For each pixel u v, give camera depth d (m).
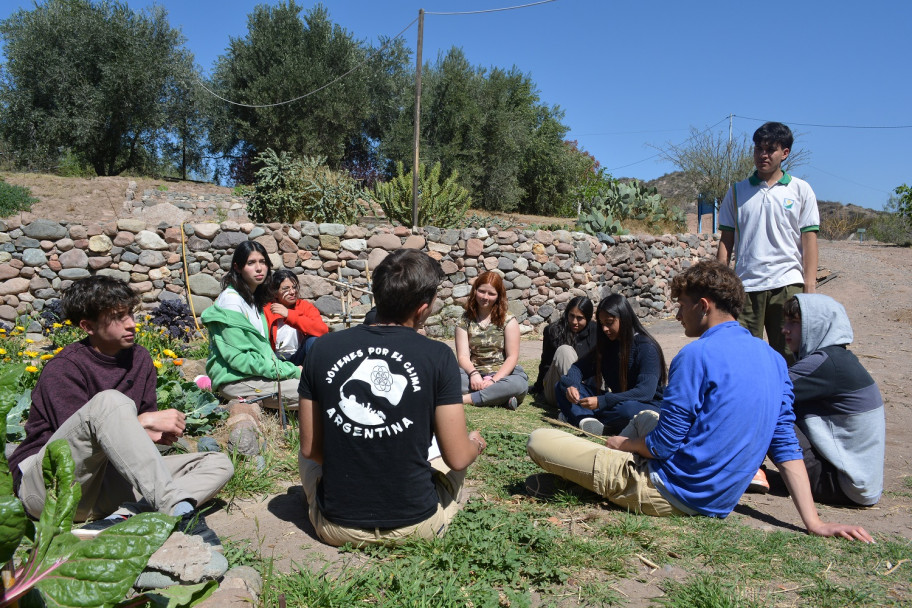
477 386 5.36
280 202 10.43
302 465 2.93
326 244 9.07
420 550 2.54
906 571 2.53
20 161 28.03
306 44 29.92
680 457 2.96
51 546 1.40
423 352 2.48
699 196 24.34
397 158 30.34
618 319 4.62
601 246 11.11
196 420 3.97
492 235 9.91
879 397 3.28
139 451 2.45
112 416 2.44
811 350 3.31
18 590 1.30
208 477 2.88
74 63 28.20
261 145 29.95
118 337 2.76
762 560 2.61
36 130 28.17
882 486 3.36
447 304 9.67
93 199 21.34
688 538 2.79
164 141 32.19
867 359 7.47
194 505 2.65
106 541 1.40
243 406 4.32
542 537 2.67
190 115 30.98
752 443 2.88
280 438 4.16
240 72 29.80
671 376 2.94
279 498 3.29
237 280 4.69
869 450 3.23
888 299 11.43
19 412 3.90
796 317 3.33
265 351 4.59
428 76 30.27
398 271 2.55
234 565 2.44
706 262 3.01
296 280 5.12
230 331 4.50
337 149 30.61
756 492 3.52
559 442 3.31
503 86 31.28
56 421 2.65
